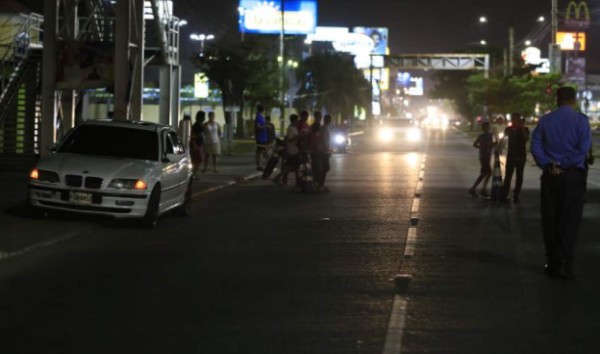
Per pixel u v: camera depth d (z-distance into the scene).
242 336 6.59
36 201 12.43
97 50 21.16
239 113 57.59
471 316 7.29
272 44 66.81
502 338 6.55
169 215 14.80
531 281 8.87
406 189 20.50
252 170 26.98
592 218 14.35
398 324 6.98
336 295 8.15
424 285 8.65
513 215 14.95
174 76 29.22
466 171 27.44
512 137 17.11
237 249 11.00
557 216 8.98
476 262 10.04
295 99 84.31
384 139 62.28
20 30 26.56
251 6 92.56
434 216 14.79
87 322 7.03
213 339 6.50
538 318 7.23
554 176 8.82
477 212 15.45
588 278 9.05
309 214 15.13
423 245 11.37
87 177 12.19
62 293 8.20
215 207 16.39
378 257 10.38
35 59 25.97
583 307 7.66
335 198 18.28
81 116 32.75
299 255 10.53
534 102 57.47
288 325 6.95
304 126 20.81
